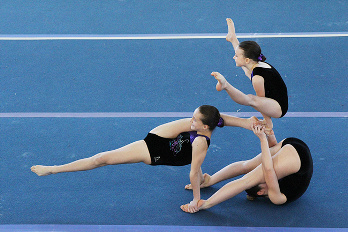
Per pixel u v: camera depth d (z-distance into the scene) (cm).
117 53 1559
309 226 920
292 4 1855
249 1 1889
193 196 995
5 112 1272
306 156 934
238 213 957
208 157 1115
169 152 920
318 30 1662
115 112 1280
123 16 1795
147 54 1553
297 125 1217
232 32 1101
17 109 1286
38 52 1559
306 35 1633
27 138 1173
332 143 1147
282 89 983
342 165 1077
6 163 1088
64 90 1372
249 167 998
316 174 1053
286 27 1689
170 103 1316
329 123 1220
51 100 1327
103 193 1009
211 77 1432
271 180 903
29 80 1412
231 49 1573
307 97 1321
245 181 927
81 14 1812
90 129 1212
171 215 952
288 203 977
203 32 1675
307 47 1563
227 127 1222
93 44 1611
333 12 1783
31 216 944
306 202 981
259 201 991
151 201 989
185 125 926
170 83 1405
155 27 1716
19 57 1528
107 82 1411
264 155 895
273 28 1684
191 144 911
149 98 1338
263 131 889
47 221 932
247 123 909
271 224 926
